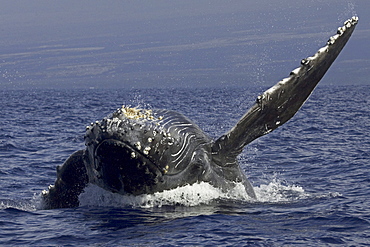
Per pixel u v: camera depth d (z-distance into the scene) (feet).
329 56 168.66
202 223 156.15
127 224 155.63
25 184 246.68
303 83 169.27
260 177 256.93
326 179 247.09
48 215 170.30
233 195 184.24
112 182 164.76
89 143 158.71
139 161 155.43
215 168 180.14
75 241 143.84
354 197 199.00
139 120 158.51
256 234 147.13
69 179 179.63
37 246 141.90
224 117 596.70
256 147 363.97
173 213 164.86
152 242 140.87
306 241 141.28
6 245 143.74
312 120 589.32
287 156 323.57
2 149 364.17
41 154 341.62
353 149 347.56
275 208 174.19
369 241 141.28
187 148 169.27
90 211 170.30
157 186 166.09
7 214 172.86
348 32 169.78
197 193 174.81
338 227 153.07
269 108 171.32
